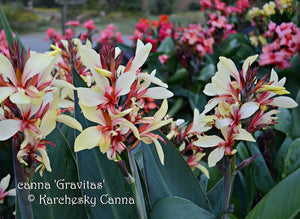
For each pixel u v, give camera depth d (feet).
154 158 4.28
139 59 3.14
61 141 3.91
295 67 8.71
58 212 3.84
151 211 3.92
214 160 3.76
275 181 6.79
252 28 10.81
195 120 4.43
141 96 3.19
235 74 3.65
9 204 4.79
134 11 57.67
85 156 3.62
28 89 2.68
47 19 44.70
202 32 11.97
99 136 2.93
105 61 3.00
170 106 11.50
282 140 7.66
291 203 3.89
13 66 2.71
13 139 2.85
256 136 6.91
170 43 12.51
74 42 4.56
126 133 3.18
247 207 6.07
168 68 12.15
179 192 4.35
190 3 57.11
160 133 4.28
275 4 9.52
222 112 3.66
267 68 8.50
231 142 3.73
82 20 49.32
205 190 5.51
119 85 2.95
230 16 14.26
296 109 6.92
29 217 3.17
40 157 2.86
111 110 2.91
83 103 2.88
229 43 10.79
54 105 2.85
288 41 7.83
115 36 12.59
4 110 2.76
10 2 44.57
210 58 11.91
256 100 3.75
